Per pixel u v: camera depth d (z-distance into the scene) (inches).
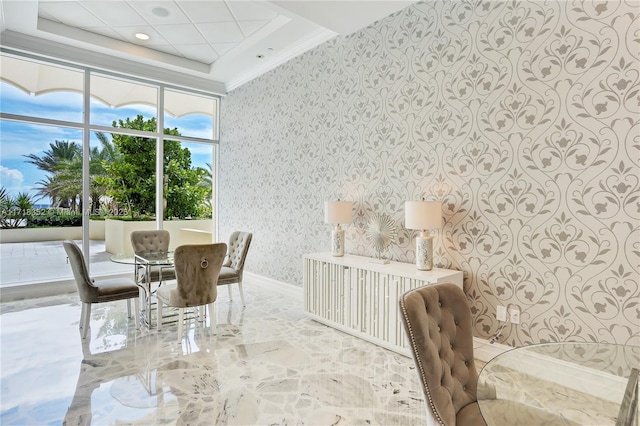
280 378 98.1
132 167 211.6
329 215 142.5
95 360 107.7
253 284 208.8
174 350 115.9
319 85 167.5
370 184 144.7
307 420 79.4
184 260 119.9
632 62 82.9
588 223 89.7
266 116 201.5
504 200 105.3
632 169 83.1
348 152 153.6
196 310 157.4
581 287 91.0
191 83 221.9
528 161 100.1
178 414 80.9
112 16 159.6
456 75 116.0
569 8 92.1
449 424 50.1
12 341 121.3
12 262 176.4
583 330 90.7
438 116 121.2
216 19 160.9
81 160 194.5
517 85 101.9
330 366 105.7
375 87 142.0
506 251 105.0
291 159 184.1
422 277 106.6
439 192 121.4
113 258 148.6
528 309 100.7
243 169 220.8
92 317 147.4
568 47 92.4
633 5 82.7
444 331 59.8
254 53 187.9
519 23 101.2
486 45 108.4
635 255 83.0
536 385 53.8
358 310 126.7
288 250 186.4
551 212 96.0
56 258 187.2
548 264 96.7
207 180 243.9
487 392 51.4
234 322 144.1
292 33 165.9
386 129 138.3
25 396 87.7
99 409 82.5
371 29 143.2
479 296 111.2
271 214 197.8
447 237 119.3
